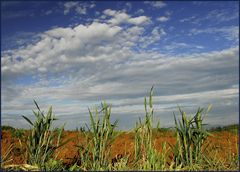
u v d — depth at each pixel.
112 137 4.75
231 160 5.02
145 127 4.75
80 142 5.06
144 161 4.60
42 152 4.71
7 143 6.42
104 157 4.78
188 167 4.52
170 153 5.82
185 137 4.70
